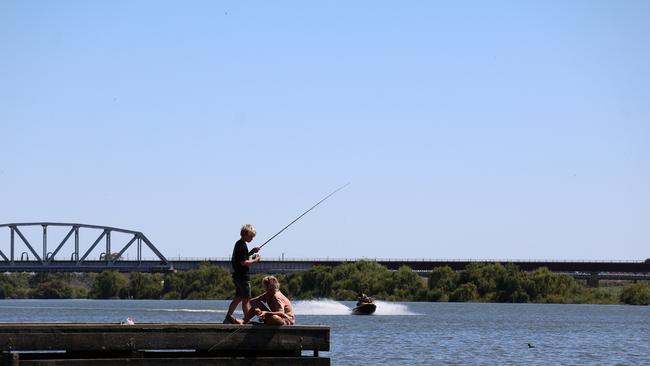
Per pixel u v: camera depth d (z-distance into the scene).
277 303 32.72
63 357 31.91
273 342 31.92
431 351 77.94
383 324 127.69
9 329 29.08
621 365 67.75
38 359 30.39
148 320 136.38
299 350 32.44
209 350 31.42
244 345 31.62
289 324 32.56
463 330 113.44
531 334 106.69
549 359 72.44
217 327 31.38
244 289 33.31
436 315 168.25
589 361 71.00
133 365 30.36
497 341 93.06
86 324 30.02
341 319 144.75
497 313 182.50
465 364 66.94
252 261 33.53
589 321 145.88
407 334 102.69
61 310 199.25
